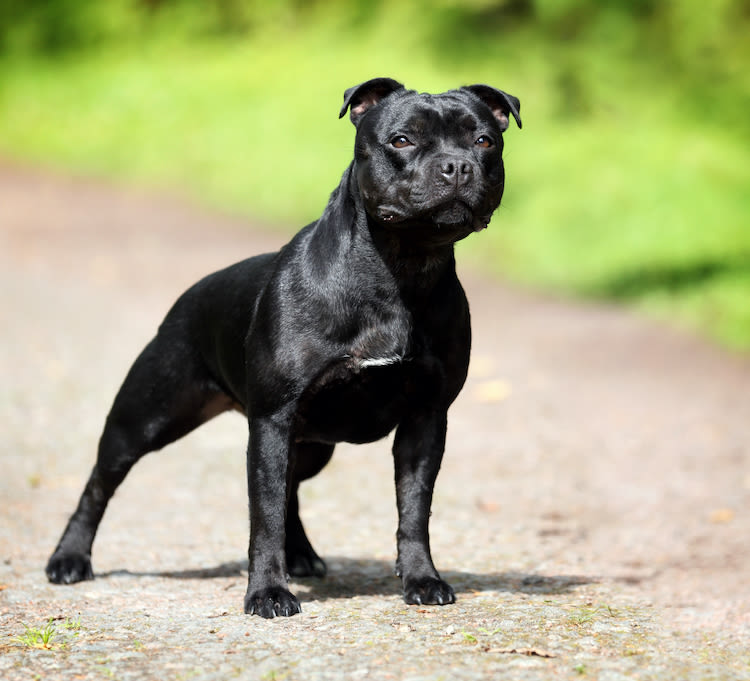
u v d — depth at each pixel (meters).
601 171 28.67
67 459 11.41
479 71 35.94
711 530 9.77
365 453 12.16
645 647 6.01
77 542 7.70
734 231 24.67
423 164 6.32
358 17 40.44
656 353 17.44
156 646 5.91
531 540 9.34
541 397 14.79
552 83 35.09
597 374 16.11
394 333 6.60
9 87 41.59
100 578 7.74
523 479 11.36
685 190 27.00
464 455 12.20
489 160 6.64
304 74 37.09
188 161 33.34
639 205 26.30
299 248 6.81
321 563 7.97
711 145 30.89
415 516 6.98
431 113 6.45
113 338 17.00
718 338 18.30
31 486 10.43
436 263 6.56
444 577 7.80
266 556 6.68
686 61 34.59
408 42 37.88
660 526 9.93
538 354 17.28
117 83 39.47
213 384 7.64
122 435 7.63
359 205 6.61
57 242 25.08
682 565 8.74
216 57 41.06
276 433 6.70
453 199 6.25
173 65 40.66
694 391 15.20
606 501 10.73
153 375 7.58
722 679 5.50
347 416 6.88
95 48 43.81
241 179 31.14
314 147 31.67
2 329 17.23
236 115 35.31
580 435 13.07
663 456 12.26
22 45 44.19
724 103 33.97
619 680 5.38
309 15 42.16
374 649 5.77
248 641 5.96
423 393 6.85
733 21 33.72
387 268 6.52
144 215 28.59
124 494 10.34
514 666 5.51
